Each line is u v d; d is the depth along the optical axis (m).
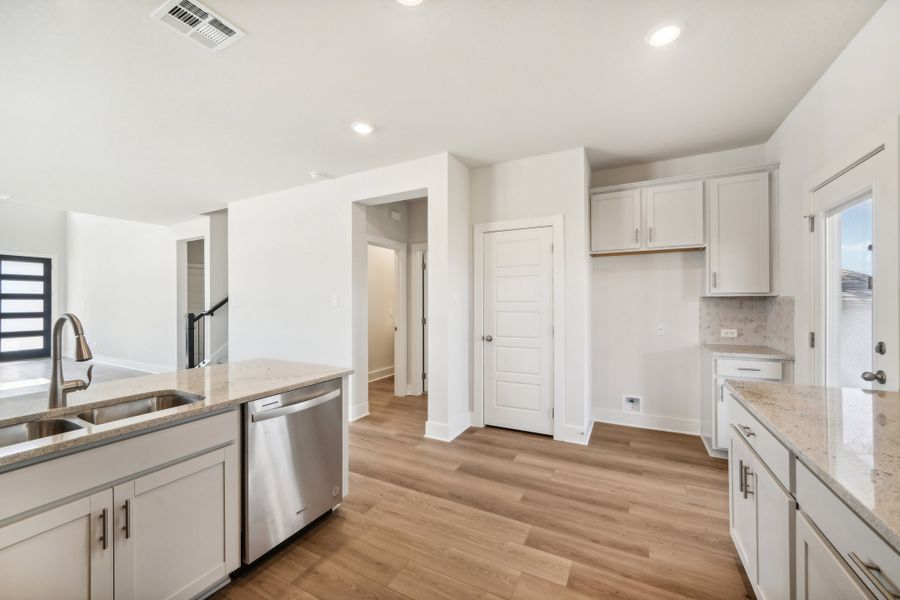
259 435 1.78
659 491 2.49
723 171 3.08
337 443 2.21
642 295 3.70
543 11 1.73
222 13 1.73
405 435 3.55
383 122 2.83
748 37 1.90
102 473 1.28
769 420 1.29
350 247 4.01
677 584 1.68
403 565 1.81
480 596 1.62
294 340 4.42
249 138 3.08
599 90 2.40
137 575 1.37
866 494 0.81
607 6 1.70
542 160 3.47
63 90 2.35
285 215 4.48
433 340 3.48
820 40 1.92
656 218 3.30
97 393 1.72
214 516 1.61
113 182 4.15
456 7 1.71
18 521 1.10
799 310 2.56
